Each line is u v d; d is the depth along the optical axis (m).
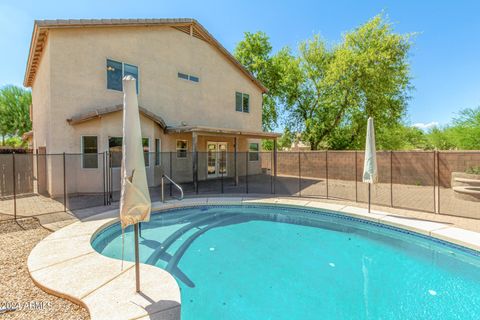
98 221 6.31
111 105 10.90
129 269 3.79
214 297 3.98
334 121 21.61
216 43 15.10
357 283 4.39
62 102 9.74
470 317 3.44
